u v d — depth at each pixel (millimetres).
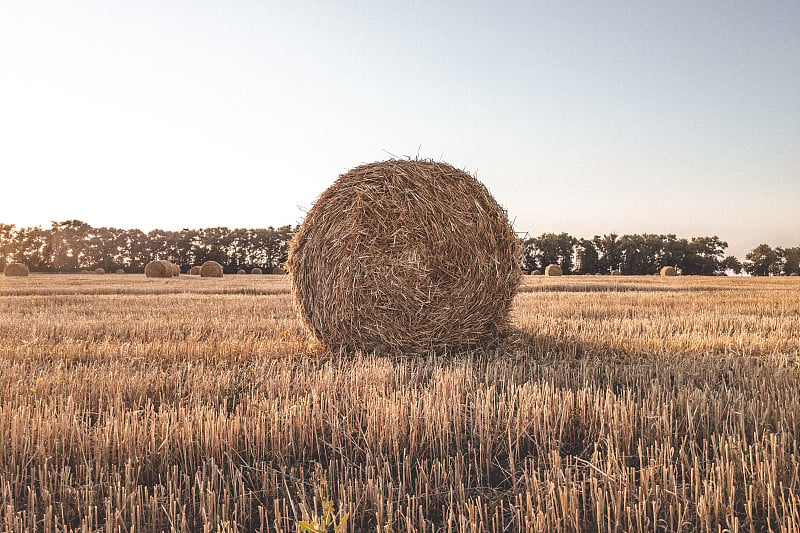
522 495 3385
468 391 5262
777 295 18062
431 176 7586
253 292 20891
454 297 7539
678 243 76188
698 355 6918
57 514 3256
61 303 14789
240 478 3494
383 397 4785
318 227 7828
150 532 3086
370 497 3326
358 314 7543
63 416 4219
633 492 3256
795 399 4504
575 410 4625
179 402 5098
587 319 11102
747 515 3154
